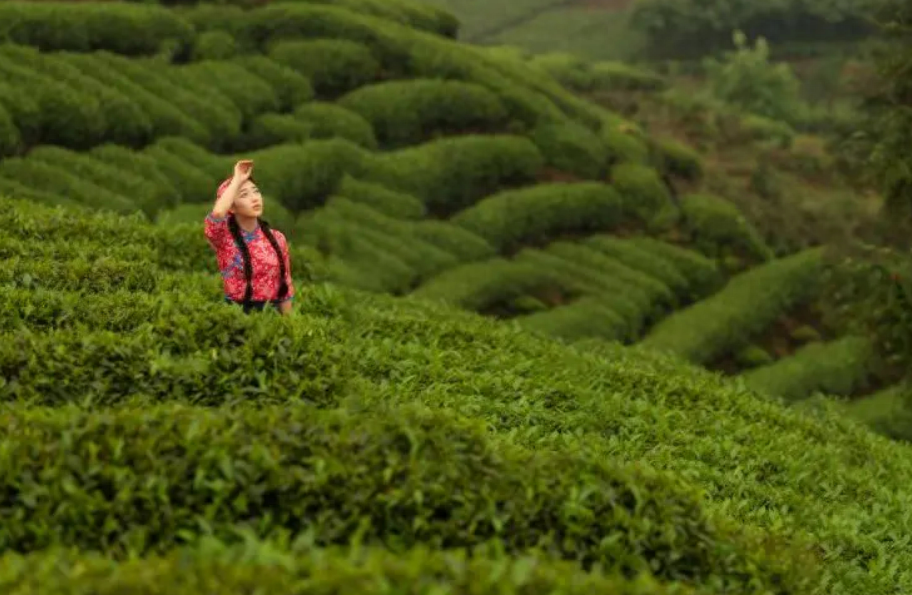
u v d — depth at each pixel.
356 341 14.38
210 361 9.84
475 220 41.62
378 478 6.71
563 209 43.88
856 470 16.33
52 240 16.69
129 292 13.53
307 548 5.82
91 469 6.30
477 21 105.19
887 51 26.38
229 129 40.34
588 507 7.14
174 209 35.22
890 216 25.55
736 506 12.16
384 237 38.69
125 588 4.84
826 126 81.88
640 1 99.25
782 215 50.28
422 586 5.02
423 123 45.41
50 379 9.16
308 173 39.75
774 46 100.75
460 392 13.63
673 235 46.44
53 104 35.91
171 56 42.31
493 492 6.91
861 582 11.22
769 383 38.25
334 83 45.38
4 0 40.19
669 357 23.66
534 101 48.38
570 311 38.66
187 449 6.55
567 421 13.71
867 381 38.84
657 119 60.09
